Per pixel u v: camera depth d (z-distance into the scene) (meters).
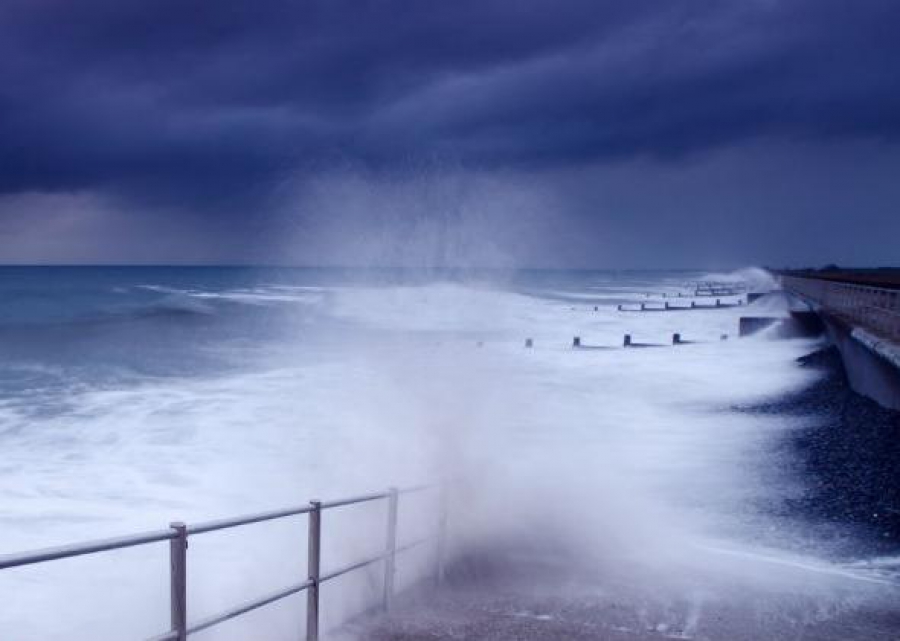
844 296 27.56
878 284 40.56
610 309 58.03
